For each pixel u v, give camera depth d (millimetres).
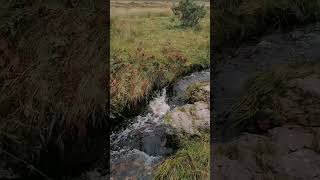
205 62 3039
